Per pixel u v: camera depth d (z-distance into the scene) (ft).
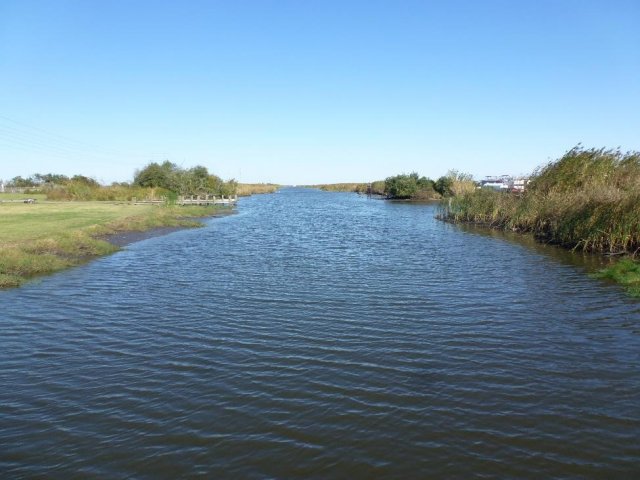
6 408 32.94
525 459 26.76
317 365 39.70
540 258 93.30
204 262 90.12
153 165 310.24
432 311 55.62
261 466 26.25
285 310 56.18
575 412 31.99
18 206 204.23
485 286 68.54
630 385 36.09
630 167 126.52
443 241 122.52
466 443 28.32
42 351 43.45
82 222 133.80
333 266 86.02
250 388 35.50
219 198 292.40
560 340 45.78
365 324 50.67
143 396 34.45
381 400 33.60
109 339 46.47
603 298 61.11
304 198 425.69
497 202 162.71
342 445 28.17
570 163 133.69
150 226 149.89
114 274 77.77
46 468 26.20
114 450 27.81
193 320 52.37
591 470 25.77
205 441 28.63
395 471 25.77
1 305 58.54
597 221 96.73
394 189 350.84
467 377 37.42
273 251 105.60
